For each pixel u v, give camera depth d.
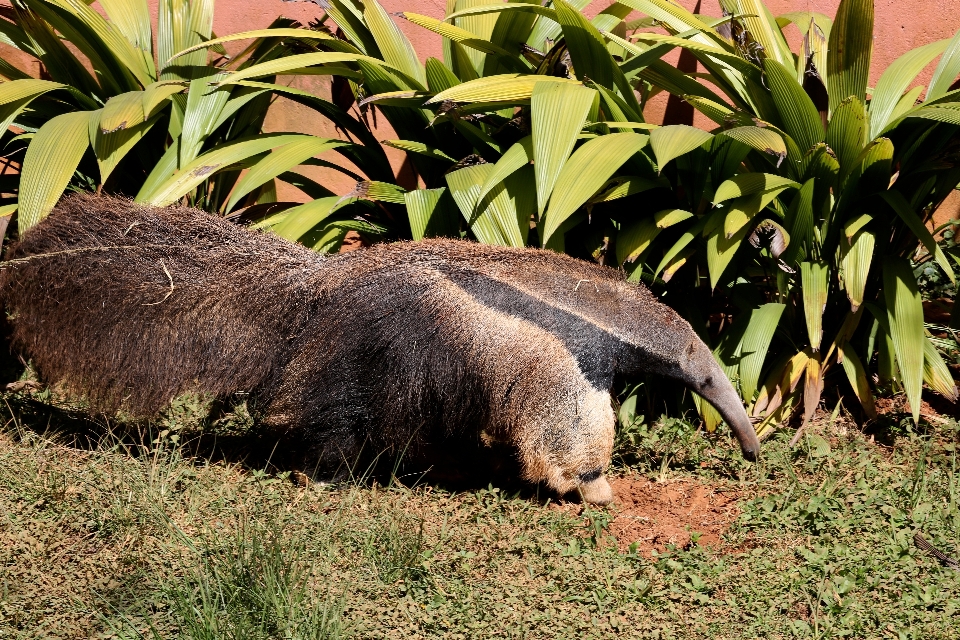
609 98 6.05
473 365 4.68
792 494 5.11
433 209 6.12
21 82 6.38
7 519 4.34
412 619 3.88
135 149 6.93
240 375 4.87
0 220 5.90
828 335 6.53
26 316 4.94
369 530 4.46
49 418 5.36
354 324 4.71
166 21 6.98
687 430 5.89
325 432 4.86
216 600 3.71
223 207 7.30
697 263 6.16
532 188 5.89
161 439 5.23
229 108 6.42
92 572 4.02
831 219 6.18
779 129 6.15
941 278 7.39
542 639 3.85
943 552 4.62
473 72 6.41
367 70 6.20
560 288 4.79
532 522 4.76
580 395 4.77
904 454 5.75
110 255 4.88
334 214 6.66
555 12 5.84
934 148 6.14
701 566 4.44
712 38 6.25
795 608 4.21
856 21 5.86
